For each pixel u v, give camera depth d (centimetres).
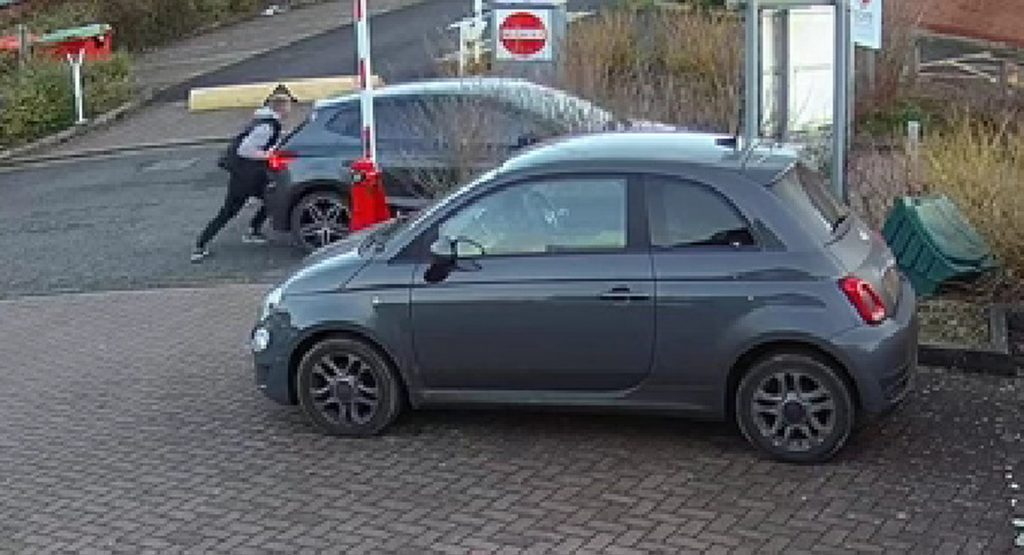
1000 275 1019
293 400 866
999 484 737
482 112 1267
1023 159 1112
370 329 830
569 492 750
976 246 1018
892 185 1122
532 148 868
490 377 819
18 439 902
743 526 698
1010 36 2116
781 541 680
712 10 1827
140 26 2916
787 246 765
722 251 773
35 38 2558
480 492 758
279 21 3095
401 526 723
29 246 1516
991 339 921
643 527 702
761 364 770
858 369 751
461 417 872
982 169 1084
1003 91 1578
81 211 1670
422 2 3053
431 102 1296
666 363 782
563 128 1237
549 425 849
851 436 805
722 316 766
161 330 1140
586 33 1723
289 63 2519
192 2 3025
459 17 2709
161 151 2008
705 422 835
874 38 1171
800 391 768
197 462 834
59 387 1011
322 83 2192
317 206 1355
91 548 725
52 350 1114
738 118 1284
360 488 775
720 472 765
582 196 799
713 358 773
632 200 789
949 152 1134
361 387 847
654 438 819
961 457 773
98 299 1262
